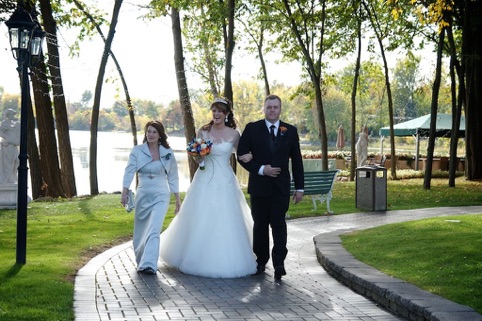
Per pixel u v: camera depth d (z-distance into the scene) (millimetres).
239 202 8828
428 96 78625
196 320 6137
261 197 8359
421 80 31250
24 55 8758
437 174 31016
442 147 78438
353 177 30438
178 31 24828
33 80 21625
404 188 23047
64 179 22688
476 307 5895
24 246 8391
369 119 86312
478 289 6492
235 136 8883
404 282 7023
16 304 6266
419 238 9484
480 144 27188
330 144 94625
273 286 7758
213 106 8867
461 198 19281
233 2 20375
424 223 11000
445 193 20906
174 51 24984
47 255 9156
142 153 8906
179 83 25094
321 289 7562
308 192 14766
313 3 27969
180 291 7422
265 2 27266
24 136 8406
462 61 25781
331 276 8297
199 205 8664
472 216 12094
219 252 8320
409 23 27156
